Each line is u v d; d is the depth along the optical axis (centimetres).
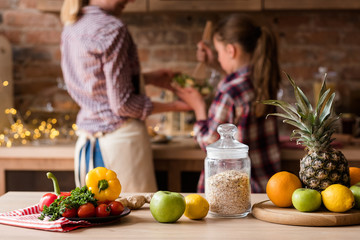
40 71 350
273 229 109
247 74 204
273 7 312
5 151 255
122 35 202
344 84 346
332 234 104
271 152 206
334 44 347
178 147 254
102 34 200
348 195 113
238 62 211
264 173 205
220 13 344
